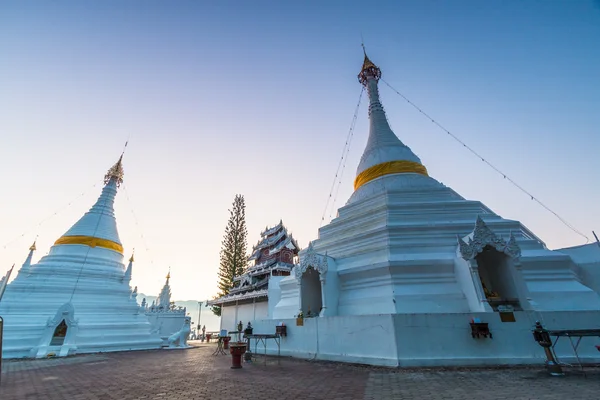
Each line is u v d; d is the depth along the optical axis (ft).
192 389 27.32
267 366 39.93
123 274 84.89
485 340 34.17
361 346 38.83
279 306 60.23
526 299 36.96
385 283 45.55
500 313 35.12
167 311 112.57
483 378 26.94
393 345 35.04
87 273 76.54
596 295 39.42
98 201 92.73
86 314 70.23
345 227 59.72
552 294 39.47
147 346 75.00
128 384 30.71
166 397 24.71
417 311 40.75
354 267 49.52
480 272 44.32
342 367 36.58
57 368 43.42
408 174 63.93
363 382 27.53
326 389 25.41
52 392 27.76
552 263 42.16
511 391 22.00
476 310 38.06
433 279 43.91
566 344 33.22
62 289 71.26
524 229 52.31
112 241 86.69
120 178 100.27
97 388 29.12
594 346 32.99
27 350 59.88
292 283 59.11
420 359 33.73
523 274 41.86
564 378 25.68
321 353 43.68
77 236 81.92
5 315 63.98
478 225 40.83
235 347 40.32
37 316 65.51
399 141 73.31
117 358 55.16
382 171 66.33
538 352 33.09
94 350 66.33
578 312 34.45
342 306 48.96
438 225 48.98
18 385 31.35
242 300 96.37
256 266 117.60
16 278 73.51
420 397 21.52
